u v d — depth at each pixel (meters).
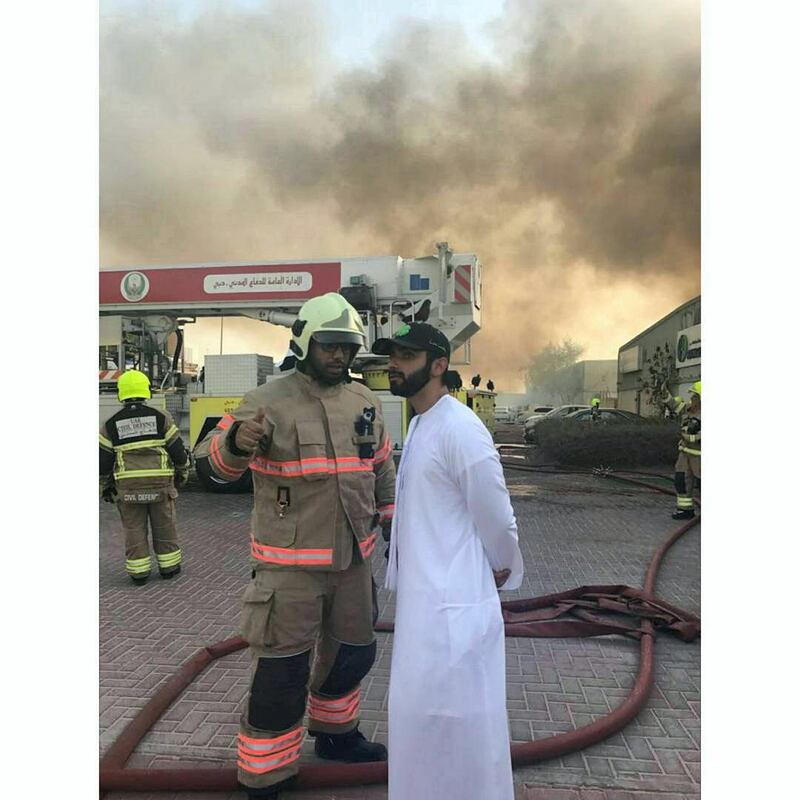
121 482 4.99
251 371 9.78
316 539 2.25
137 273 10.33
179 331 10.94
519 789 2.44
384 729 2.90
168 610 4.51
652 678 3.31
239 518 7.87
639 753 2.69
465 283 9.68
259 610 2.24
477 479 1.85
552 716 3.02
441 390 2.04
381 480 2.71
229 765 2.61
